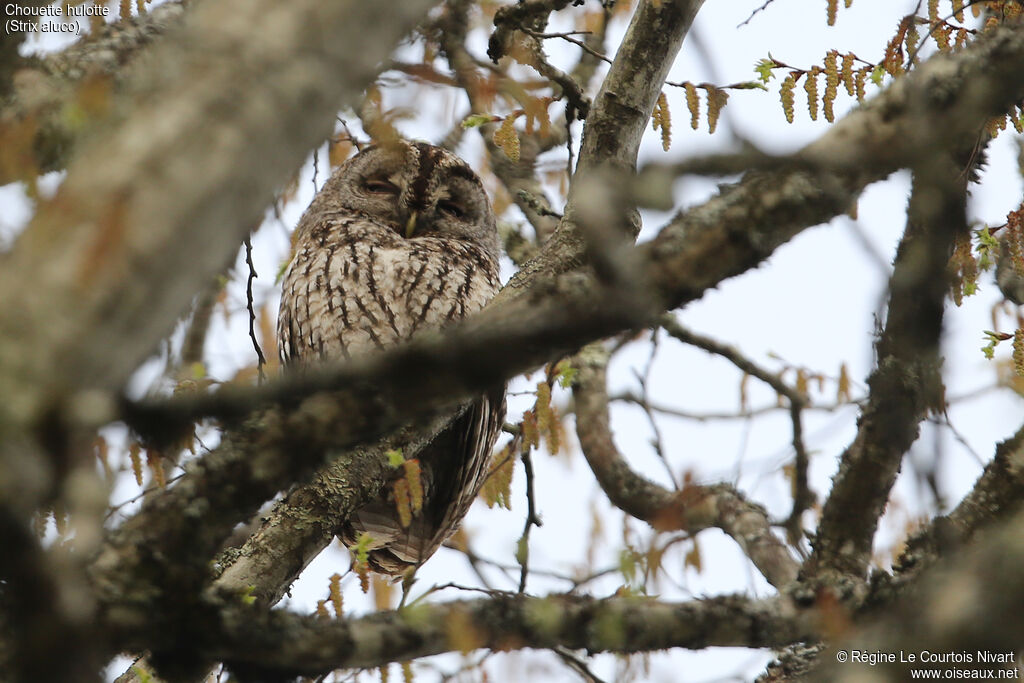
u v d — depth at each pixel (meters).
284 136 3.87
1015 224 7.71
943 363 7.10
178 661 6.03
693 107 8.73
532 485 10.16
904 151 5.30
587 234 4.83
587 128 8.30
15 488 3.72
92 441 4.00
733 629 6.57
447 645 6.19
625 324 5.06
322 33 3.95
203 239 3.73
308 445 5.66
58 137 5.73
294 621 6.09
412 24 4.19
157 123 3.79
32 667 4.08
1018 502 6.57
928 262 6.67
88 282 3.63
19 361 3.60
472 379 5.21
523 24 10.83
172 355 7.67
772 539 10.91
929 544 6.66
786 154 4.64
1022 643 4.06
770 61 8.80
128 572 5.76
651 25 8.12
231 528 5.89
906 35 8.25
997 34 5.44
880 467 7.22
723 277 5.48
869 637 4.43
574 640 6.41
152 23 7.72
